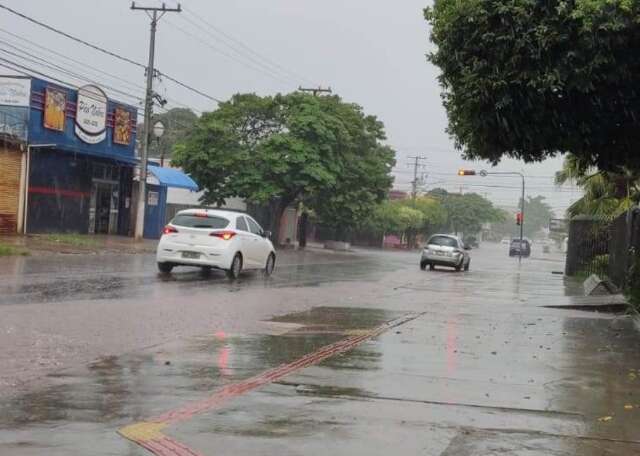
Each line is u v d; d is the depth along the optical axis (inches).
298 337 410.3
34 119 1117.1
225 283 719.1
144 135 1273.4
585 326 498.9
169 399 259.0
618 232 813.9
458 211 4384.8
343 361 340.2
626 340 437.1
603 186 1182.3
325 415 243.9
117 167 1374.3
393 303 616.4
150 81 1269.7
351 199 1766.7
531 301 677.3
